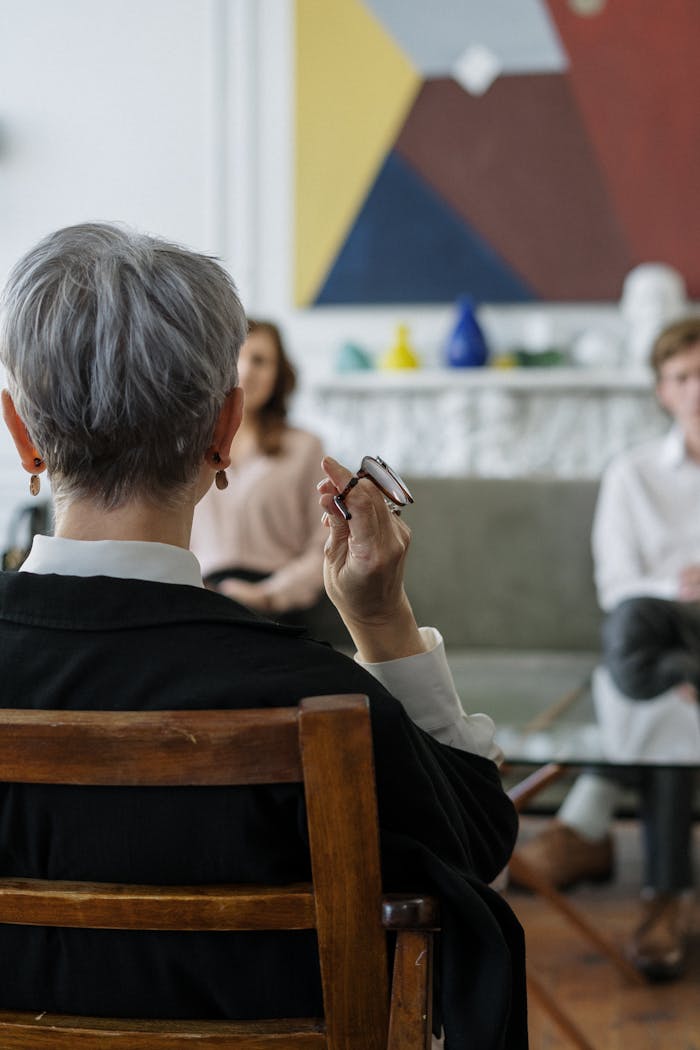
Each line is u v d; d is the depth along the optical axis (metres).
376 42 5.16
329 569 1.03
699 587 3.17
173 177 5.34
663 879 2.60
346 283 5.22
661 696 2.45
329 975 0.83
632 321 4.99
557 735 2.14
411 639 1.05
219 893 0.83
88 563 0.91
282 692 0.84
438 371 5.02
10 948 0.88
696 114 4.99
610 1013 2.37
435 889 0.86
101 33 5.36
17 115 5.41
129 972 0.87
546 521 3.89
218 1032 0.84
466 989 0.85
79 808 0.85
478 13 5.09
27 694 0.86
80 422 0.90
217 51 5.27
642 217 5.04
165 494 0.94
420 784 0.86
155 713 0.80
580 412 5.04
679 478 3.67
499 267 5.12
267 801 0.83
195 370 0.92
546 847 2.90
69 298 0.90
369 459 0.99
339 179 5.21
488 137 5.11
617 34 5.01
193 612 0.88
